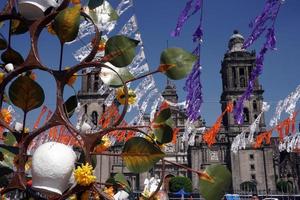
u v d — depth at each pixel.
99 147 3.06
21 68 2.47
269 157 73.88
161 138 2.54
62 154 2.15
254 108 76.50
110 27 3.00
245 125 75.50
